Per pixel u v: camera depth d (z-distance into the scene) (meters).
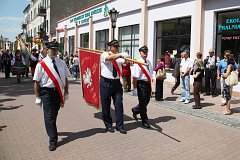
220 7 13.09
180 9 15.29
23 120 8.23
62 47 37.47
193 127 7.89
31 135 6.86
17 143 6.30
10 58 20.94
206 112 9.68
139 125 7.94
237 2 12.34
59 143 6.33
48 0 46.28
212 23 13.54
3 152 5.78
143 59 7.64
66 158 5.52
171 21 16.52
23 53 20.84
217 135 7.20
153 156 5.71
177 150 6.09
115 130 7.37
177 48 16.08
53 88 6.08
